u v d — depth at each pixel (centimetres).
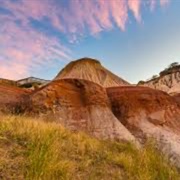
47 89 1552
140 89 1734
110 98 1703
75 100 1568
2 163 558
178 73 7006
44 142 678
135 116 1544
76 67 4753
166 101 1681
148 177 745
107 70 4847
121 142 1265
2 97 1467
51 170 577
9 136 724
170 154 1198
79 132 1155
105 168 757
